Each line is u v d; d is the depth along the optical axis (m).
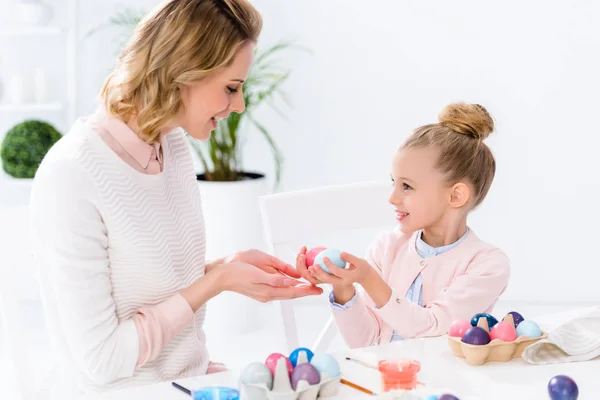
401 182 1.71
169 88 1.40
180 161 1.62
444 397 1.06
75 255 1.34
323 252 1.49
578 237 3.74
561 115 3.67
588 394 1.18
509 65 3.66
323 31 3.72
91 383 1.43
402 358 1.16
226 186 3.30
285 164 3.82
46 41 3.91
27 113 3.97
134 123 1.47
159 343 1.39
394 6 3.67
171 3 1.40
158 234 1.47
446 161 1.68
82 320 1.34
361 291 1.76
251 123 3.79
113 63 3.85
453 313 1.60
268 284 1.45
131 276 1.44
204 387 1.13
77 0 3.83
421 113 3.74
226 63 1.40
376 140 3.77
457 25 3.66
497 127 3.71
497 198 3.77
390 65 3.71
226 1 1.40
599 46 3.60
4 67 3.94
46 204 1.35
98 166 1.40
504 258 1.69
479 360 1.29
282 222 1.87
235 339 3.39
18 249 1.53
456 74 3.69
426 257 1.75
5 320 1.50
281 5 3.72
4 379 2.95
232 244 3.33
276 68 3.75
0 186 3.87
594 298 3.78
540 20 3.62
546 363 1.30
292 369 1.16
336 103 3.76
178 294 1.43
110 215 1.40
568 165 3.70
